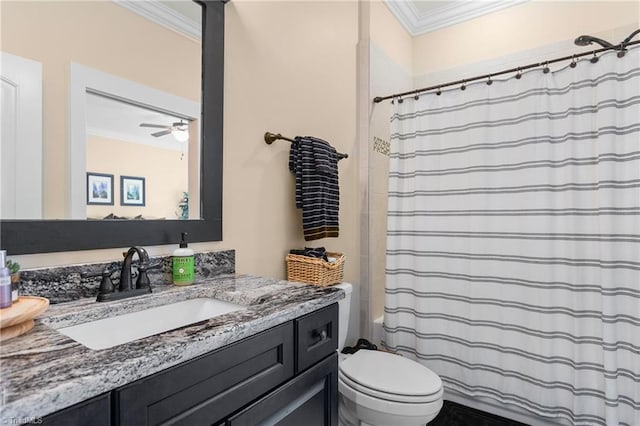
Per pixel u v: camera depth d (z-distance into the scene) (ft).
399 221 6.88
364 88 7.60
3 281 2.32
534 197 5.54
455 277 6.27
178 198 4.05
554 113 5.50
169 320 3.35
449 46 9.30
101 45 3.44
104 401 1.76
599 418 5.11
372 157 7.58
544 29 8.12
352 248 7.39
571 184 5.31
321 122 6.46
